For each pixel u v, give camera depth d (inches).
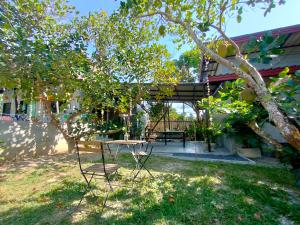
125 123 408.8
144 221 103.4
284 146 156.2
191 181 161.5
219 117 289.0
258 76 95.1
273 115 86.9
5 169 205.5
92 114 335.0
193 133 478.6
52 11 236.1
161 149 327.9
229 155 271.1
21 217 108.3
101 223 102.0
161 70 303.6
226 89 165.8
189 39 197.9
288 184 157.6
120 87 299.0
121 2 133.6
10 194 138.9
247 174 181.6
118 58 285.1
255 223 101.7
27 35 179.9
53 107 370.6
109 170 134.0
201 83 319.9
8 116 396.5
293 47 288.7
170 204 121.0
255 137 246.8
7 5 166.4
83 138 317.1
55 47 211.5
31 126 279.4
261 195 132.8
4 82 173.0
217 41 151.8
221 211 113.3
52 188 149.5
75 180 166.4
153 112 536.1
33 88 231.5
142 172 187.9
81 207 119.5
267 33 95.5
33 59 166.4
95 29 282.8
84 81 260.1
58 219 106.1
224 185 152.9
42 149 290.5
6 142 247.6
